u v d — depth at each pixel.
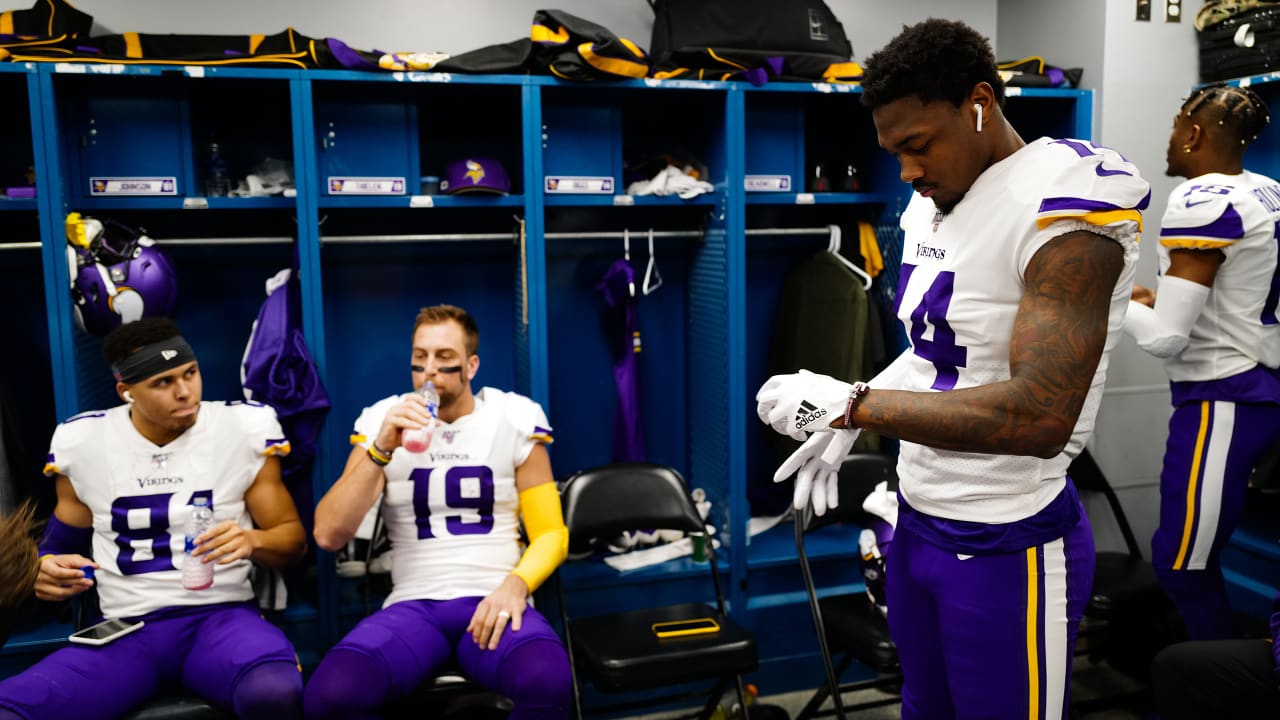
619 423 3.32
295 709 2.04
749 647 2.33
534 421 2.50
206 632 2.22
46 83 2.48
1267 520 3.34
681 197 3.04
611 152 3.00
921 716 1.62
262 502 2.42
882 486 2.55
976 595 1.42
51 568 2.23
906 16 3.57
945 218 1.39
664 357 3.55
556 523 2.45
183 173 2.73
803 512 2.56
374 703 2.05
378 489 2.33
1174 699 1.87
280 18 3.03
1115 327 1.33
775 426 1.44
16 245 2.63
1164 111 3.36
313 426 2.71
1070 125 3.29
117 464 2.31
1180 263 2.35
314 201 2.69
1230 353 2.43
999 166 1.31
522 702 2.07
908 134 1.28
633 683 2.25
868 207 3.54
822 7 3.14
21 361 3.02
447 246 3.31
